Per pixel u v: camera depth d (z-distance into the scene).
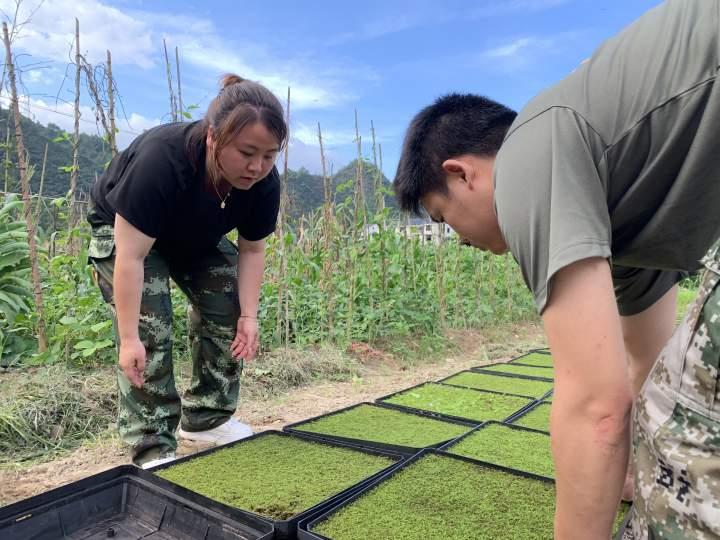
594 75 0.96
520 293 7.11
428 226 6.85
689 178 0.93
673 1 0.97
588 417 0.88
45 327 3.61
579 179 0.91
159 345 2.16
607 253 0.88
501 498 1.82
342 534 1.59
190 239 2.18
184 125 2.03
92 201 2.19
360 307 5.14
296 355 4.12
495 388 3.60
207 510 1.61
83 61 3.59
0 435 2.56
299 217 5.37
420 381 4.02
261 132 1.79
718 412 0.89
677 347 0.97
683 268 1.13
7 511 1.55
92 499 1.72
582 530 0.93
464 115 1.14
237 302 2.42
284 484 1.94
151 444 2.19
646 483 0.99
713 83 0.86
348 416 2.91
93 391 3.01
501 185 0.99
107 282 2.18
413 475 1.99
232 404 2.54
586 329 0.87
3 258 3.53
